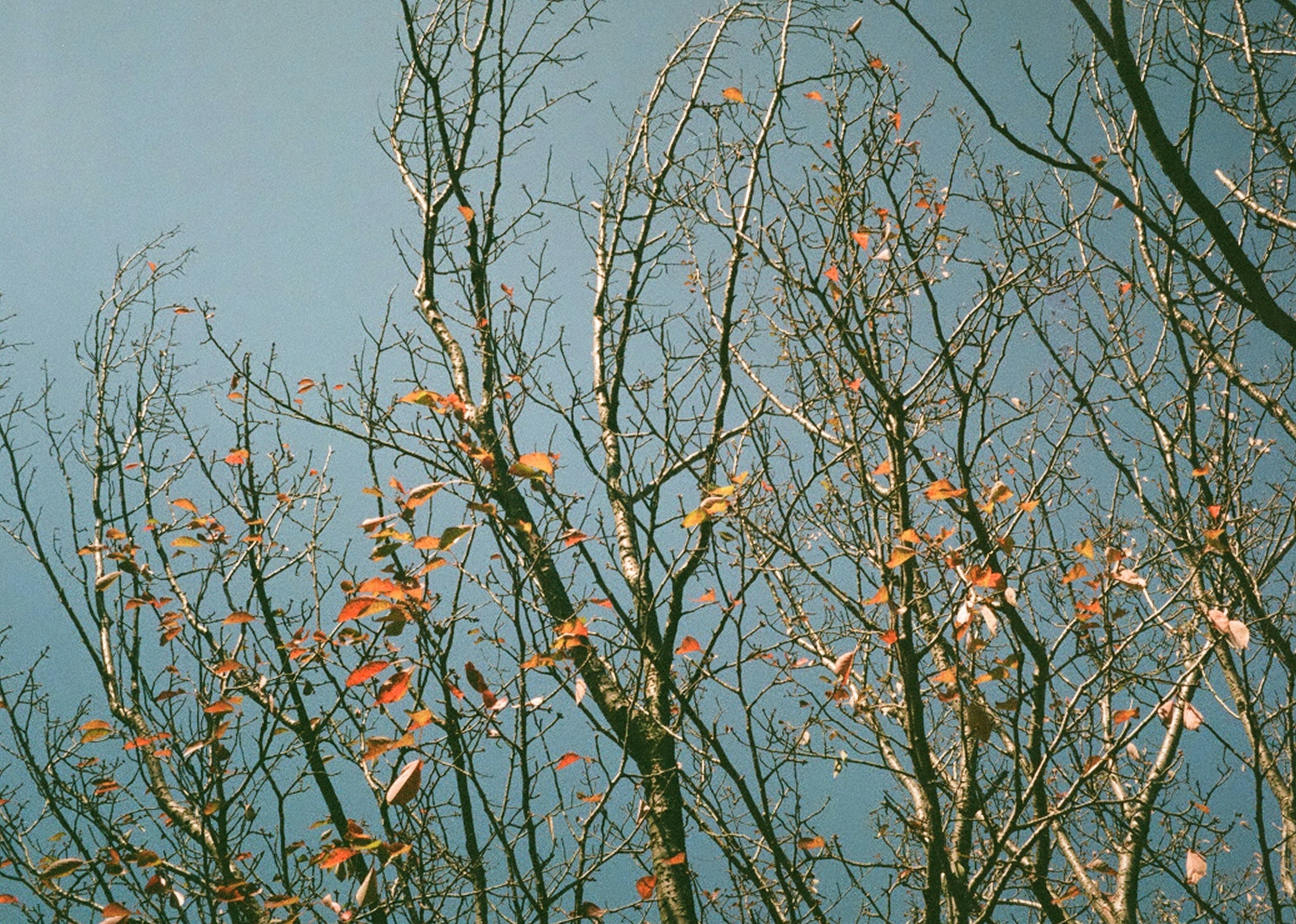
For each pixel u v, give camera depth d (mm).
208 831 3910
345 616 2887
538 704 3168
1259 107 3527
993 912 3109
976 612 2982
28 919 3814
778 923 2918
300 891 3754
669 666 4328
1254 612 3729
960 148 4289
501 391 3752
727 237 4762
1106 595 3340
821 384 3979
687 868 3803
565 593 4195
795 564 3752
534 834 2936
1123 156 4438
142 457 5004
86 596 4684
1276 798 4410
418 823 3326
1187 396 4293
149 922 3529
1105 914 4445
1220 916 3402
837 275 3760
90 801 3723
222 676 3809
